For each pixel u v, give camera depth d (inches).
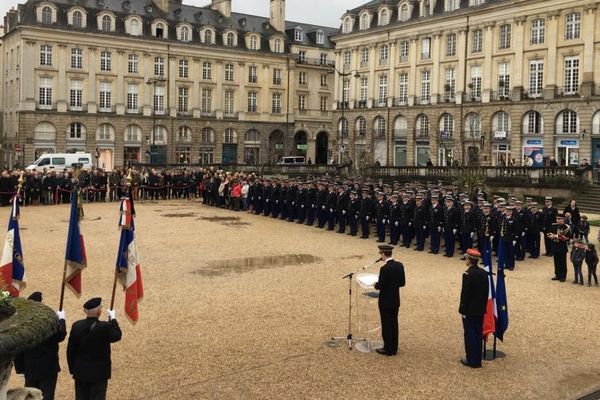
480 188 1456.7
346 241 1008.2
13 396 202.4
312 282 686.5
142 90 2780.5
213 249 893.2
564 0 2031.3
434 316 559.5
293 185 1250.6
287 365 432.8
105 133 2704.2
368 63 2728.8
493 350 467.2
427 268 795.4
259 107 3127.5
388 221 997.8
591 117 1972.2
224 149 3024.1
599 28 1952.5
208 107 2982.3
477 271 443.5
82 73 2630.4
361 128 2770.7
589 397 390.6
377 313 564.1
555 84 2073.1
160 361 435.2
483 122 2284.7
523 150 2176.4
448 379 415.2
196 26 2923.2
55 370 335.0
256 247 920.3
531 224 884.0
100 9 2677.2
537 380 417.7
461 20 2346.2
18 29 2524.6
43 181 1432.1
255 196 1353.3
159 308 570.3
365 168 2047.2
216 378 406.9
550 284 708.0
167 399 372.8
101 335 323.3
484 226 830.5
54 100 2581.2
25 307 203.2
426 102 2495.1
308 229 1143.0
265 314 555.5
